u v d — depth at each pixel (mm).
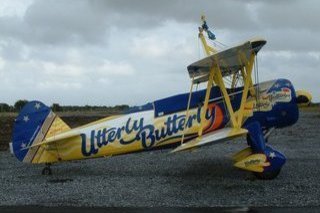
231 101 11398
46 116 11805
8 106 52688
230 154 15016
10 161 14477
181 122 11484
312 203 7980
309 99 11445
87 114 40406
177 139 11516
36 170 12602
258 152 10477
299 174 10922
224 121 11320
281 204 7949
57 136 11578
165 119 11570
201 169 12125
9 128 24859
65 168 12781
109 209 7871
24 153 11719
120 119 11781
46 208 8000
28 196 9039
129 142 11633
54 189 9742
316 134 21297
